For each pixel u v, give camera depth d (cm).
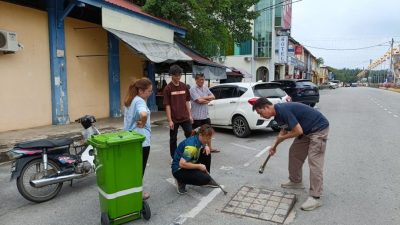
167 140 962
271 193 512
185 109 682
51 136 855
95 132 581
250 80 3769
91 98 1213
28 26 961
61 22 1046
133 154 405
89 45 1195
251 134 1062
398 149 825
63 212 462
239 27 2002
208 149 528
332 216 436
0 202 501
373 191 525
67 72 1098
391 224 412
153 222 423
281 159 733
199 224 416
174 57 1250
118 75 1342
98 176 407
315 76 8888
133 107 457
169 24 1469
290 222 419
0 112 894
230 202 480
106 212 403
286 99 1033
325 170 641
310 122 470
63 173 506
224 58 3700
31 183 477
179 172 509
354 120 1409
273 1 3775
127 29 1198
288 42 4466
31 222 431
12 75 920
